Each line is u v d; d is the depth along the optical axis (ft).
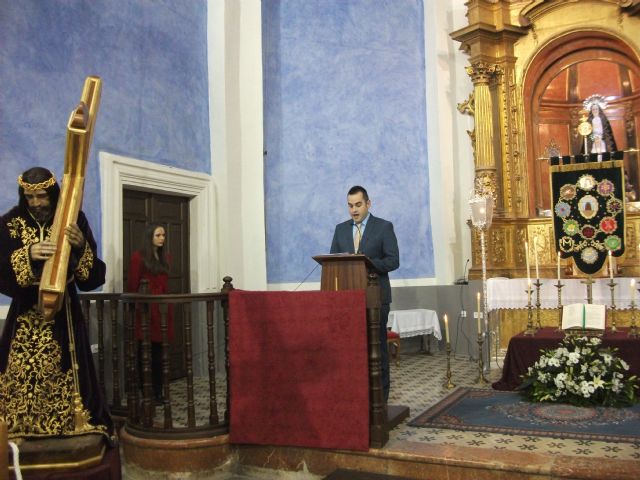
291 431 14.30
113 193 21.16
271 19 29.63
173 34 24.66
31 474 10.46
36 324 11.10
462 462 12.96
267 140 29.04
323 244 29.81
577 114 30.40
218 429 14.80
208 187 25.52
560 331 20.61
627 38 27.84
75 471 10.63
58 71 19.88
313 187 29.89
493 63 30.07
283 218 29.22
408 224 31.32
